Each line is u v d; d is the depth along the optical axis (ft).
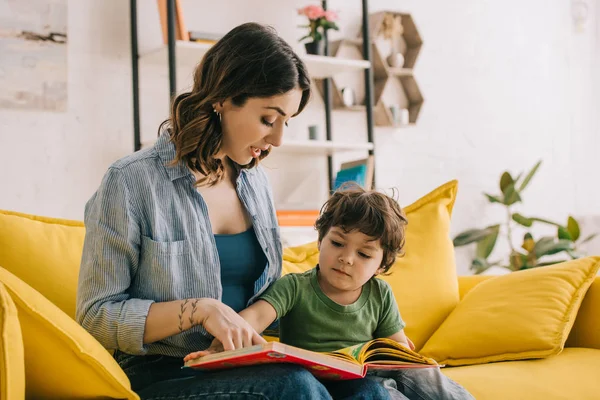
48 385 3.50
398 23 11.75
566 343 6.26
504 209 13.08
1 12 8.72
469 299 6.33
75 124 9.20
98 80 9.38
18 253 4.96
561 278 6.07
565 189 13.98
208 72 4.16
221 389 3.42
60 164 9.09
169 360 4.17
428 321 6.26
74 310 4.96
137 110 9.31
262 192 4.97
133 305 3.90
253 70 4.03
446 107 12.45
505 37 13.23
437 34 12.41
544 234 13.64
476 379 5.19
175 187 4.30
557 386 5.07
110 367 3.47
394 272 6.31
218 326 3.75
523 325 5.76
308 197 10.98
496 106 13.06
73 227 5.44
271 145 4.45
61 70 9.09
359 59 11.54
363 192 4.95
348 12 11.48
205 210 4.38
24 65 8.86
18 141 8.84
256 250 4.65
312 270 5.00
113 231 4.05
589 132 14.21
